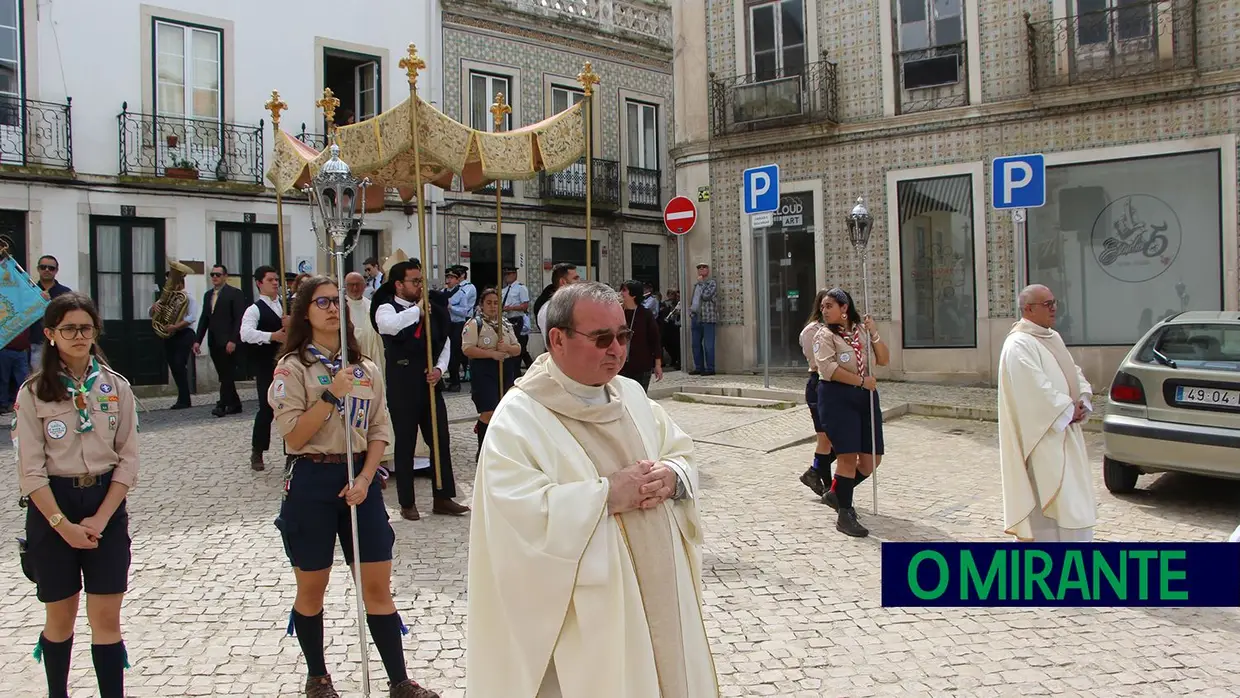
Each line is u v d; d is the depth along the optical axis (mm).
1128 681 4000
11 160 13961
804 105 14930
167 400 13906
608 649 2334
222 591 5047
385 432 3896
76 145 14523
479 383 7406
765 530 6309
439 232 18375
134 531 6168
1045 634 4547
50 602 3434
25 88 14102
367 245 17391
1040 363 5457
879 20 14477
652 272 22344
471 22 18922
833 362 6188
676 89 16203
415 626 4539
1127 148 12812
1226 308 12273
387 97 17688
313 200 4051
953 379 14008
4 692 3846
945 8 14047
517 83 19594
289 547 3689
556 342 2537
